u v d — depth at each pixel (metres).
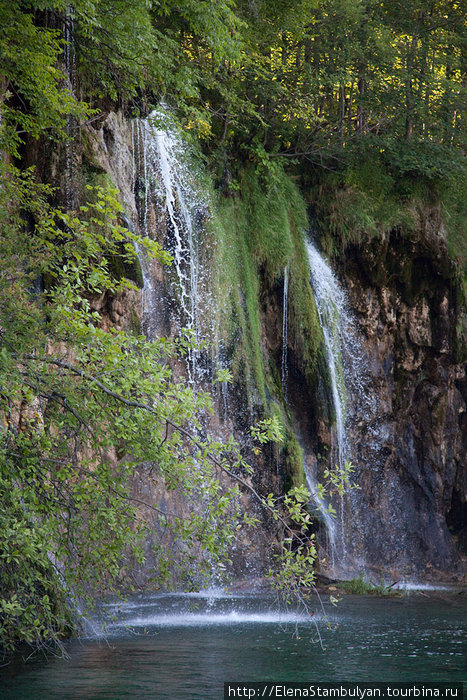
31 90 14.75
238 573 21.33
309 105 26.22
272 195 26.03
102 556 9.52
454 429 29.17
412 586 23.42
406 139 29.73
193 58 22.16
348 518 26.23
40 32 13.99
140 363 9.39
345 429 26.94
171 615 14.13
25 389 8.70
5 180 10.20
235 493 9.68
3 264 8.98
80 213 17.47
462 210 29.98
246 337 23.67
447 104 29.62
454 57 29.81
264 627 12.77
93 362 9.48
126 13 15.78
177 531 9.79
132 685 8.41
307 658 10.09
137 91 19.94
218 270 23.25
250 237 25.16
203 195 23.55
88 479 9.51
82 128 18.31
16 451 9.38
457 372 29.17
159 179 22.12
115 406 9.57
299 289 25.81
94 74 18.14
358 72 28.66
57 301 9.22
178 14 20.88
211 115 23.62
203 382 22.38
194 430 21.09
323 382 25.91
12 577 9.28
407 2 29.58
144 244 9.65
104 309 18.34
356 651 10.66
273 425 9.98
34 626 9.20
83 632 11.70
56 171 17.22
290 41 26.80
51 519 9.12
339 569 24.73
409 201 28.84
